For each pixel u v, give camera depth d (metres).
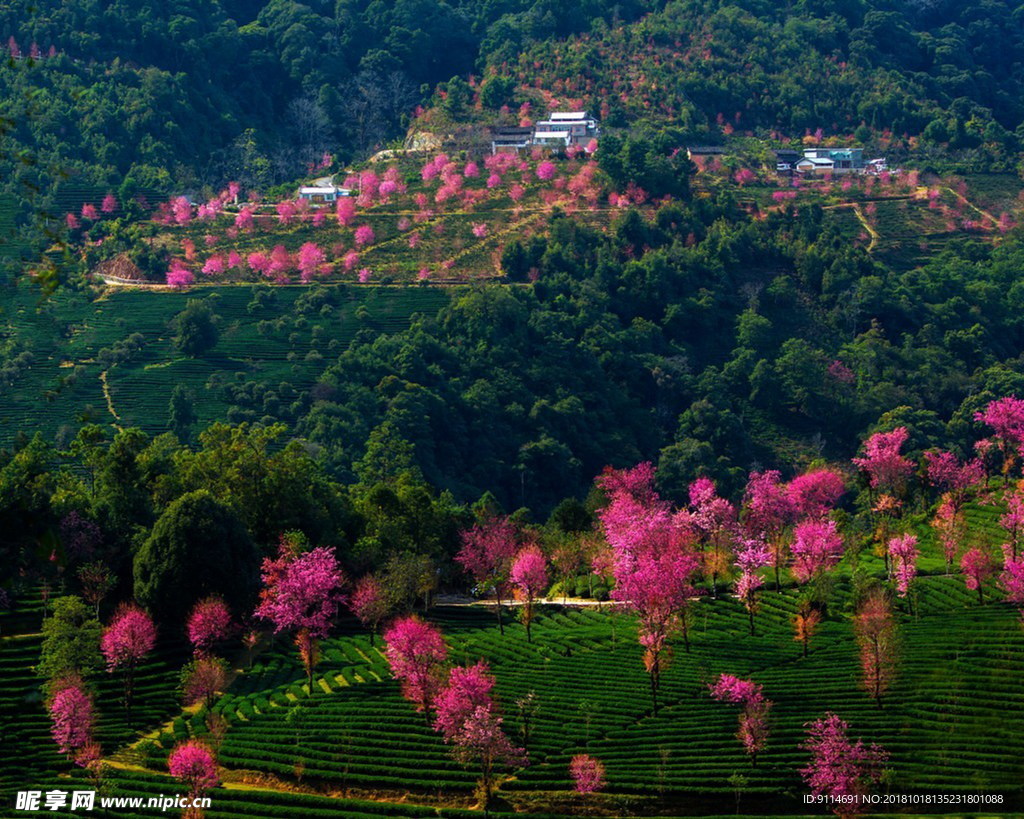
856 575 183.62
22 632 165.75
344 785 137.12
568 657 167.12
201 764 127.44
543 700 152.62
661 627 152.50
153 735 148.12
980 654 156.62
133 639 151.88
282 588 160.00
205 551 168.62
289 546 174.75
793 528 199.00
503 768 138.25
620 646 170.00
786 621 176.00
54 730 139.12
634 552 178.62
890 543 178.75
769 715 143.62
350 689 157.25
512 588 185.62
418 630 149.75
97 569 169.75
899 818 124.75
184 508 170.50
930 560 194.25
